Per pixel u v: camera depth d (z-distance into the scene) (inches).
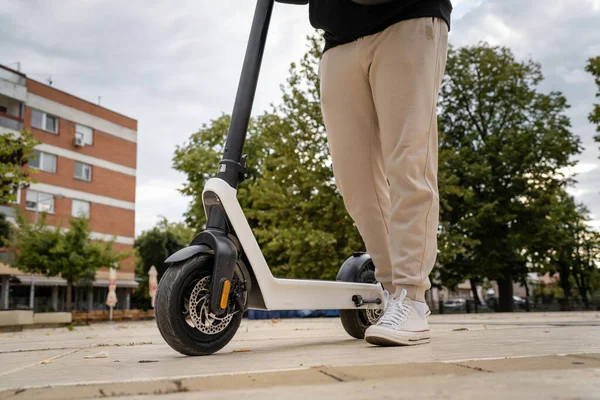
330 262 599.5
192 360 76.1
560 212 866.8
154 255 1637.6
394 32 90.3
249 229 90.0
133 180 1392.7
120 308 1342.3
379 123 93.4
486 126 946.7
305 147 641.6
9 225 1000.2
